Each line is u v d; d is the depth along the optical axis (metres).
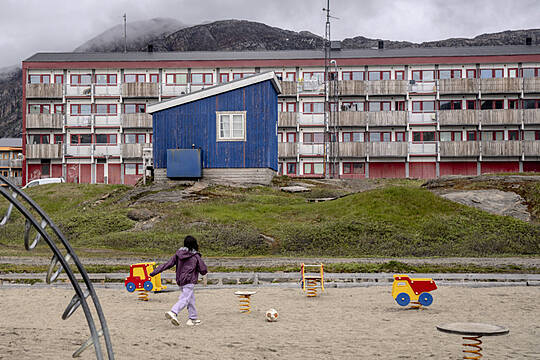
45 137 59.22
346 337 8.43
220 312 11.15
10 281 15.91
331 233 23.77
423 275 15.47
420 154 56.06
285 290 14.43
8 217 4.24
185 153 35.56
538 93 55.19
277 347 7.79
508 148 54.78
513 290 13.73
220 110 36.00
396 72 57.38
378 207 26.52
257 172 35.66
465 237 23.30
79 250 22.83
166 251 22.45
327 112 56.50
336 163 56.94
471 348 7.52
